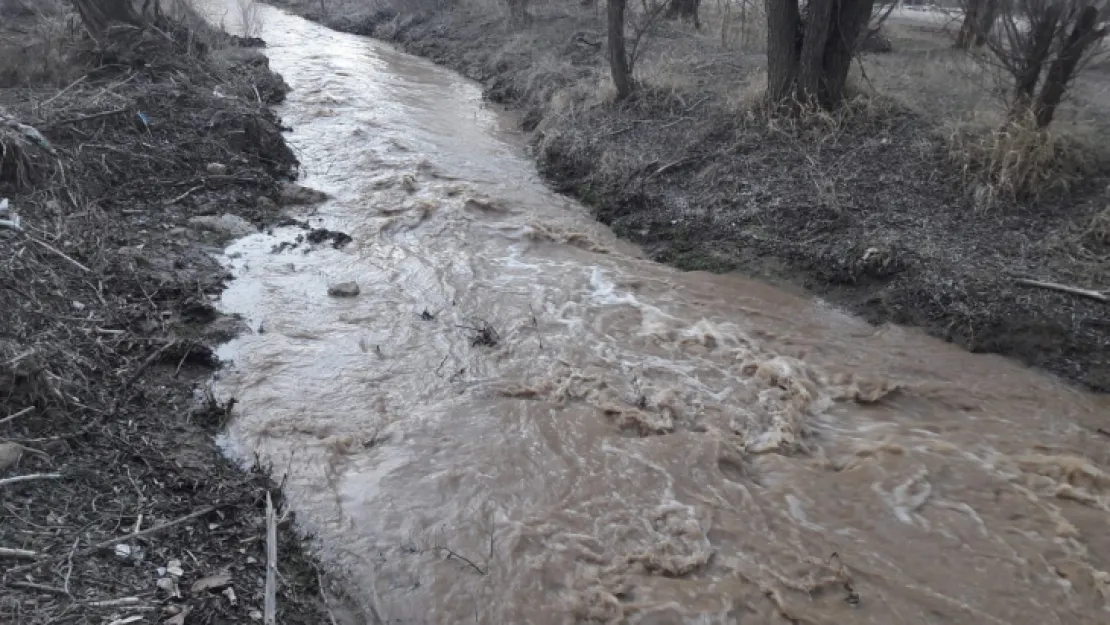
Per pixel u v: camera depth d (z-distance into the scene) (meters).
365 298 9.84
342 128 16.67
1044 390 8.27
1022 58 11.12
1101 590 5.93
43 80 13.52
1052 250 9.82
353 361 8.50
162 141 12.45
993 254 9.96
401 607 5.59
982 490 6.93
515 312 9.68
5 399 6.10
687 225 11.95
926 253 10.06
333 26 30.36
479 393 8.03
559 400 7.97
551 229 12.18
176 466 6.43
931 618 5.72
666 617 5.62
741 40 19.56
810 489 6.95
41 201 9.64
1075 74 10.93
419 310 9.64
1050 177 10.68
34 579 4.77
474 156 15.57
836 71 13.21
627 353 8.92
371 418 7.58
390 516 6.39
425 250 11.30
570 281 10.58
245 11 25.22
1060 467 7.15
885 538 6.43
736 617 5.65
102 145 11.43
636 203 12.79
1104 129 11.80
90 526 5.41
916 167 11.74
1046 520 6.60
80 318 7.93
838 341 9.27
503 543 6.15
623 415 7.70
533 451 7.22
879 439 7.62
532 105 18.22
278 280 10.12
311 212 12.42
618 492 6.79
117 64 14.48
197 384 7.79
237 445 7.08
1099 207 10.22
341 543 6.09
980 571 6.12
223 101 14.47
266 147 13.98
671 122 14.74
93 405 6.77
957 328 9.20
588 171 14.12
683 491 6.83
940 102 13.50
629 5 22.03
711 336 9.20
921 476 7.07
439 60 24.31
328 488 6.65
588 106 16.22
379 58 24.59
